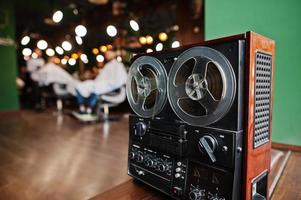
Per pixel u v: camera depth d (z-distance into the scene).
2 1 5.92
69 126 4.08
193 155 1.07
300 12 2.00
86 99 4.73
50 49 4.83
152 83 1.28
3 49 5.93
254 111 0.97
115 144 2.84
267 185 1.15
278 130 2.22
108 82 4.19
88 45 5.92
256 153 1.01
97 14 6.66
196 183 1.07
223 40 0.94
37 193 1.62
